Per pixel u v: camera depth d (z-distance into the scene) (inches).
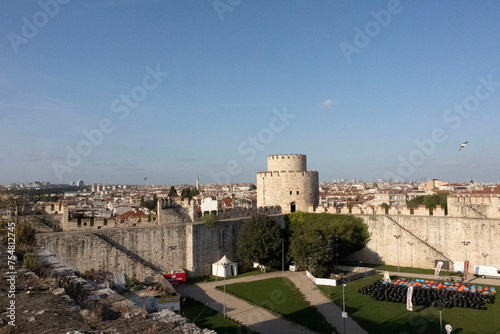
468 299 1631.4
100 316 525.3
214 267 2250.2
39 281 688.4
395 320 1451.8
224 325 1397.6
